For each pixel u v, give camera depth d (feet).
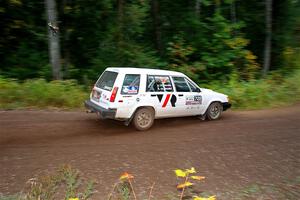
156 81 29.60
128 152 22.99
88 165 20.16
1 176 18.01
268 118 37.01
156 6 59.72
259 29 62.49
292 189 17.79
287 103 46.93
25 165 19.79
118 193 16.40
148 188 17.24
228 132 29.78
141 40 60.29
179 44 54.85
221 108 35.24
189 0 59.72
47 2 42.75
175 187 17.51
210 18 56.54
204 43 55.72
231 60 56.49
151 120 29.50
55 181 16.81
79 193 16.20
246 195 16.84
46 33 52.29
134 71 28.45
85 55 55.31
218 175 19.44
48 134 26.55
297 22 66.90
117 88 27.27
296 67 65.67
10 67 49.70
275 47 63.98
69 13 53.06
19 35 54.19
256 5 62.28
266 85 49.26
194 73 53.83
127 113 27.94
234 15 61.00
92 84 46.62
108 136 26.86
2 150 22.34
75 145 24.11
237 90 45.80
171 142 25.90
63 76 48.21
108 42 52.95
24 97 36.94
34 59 50.21
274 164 21.71
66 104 37.42
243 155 23.36
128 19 54.34
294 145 26.32
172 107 30.66
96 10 53.21
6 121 29.78
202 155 22.99
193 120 34.22
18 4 50.26
